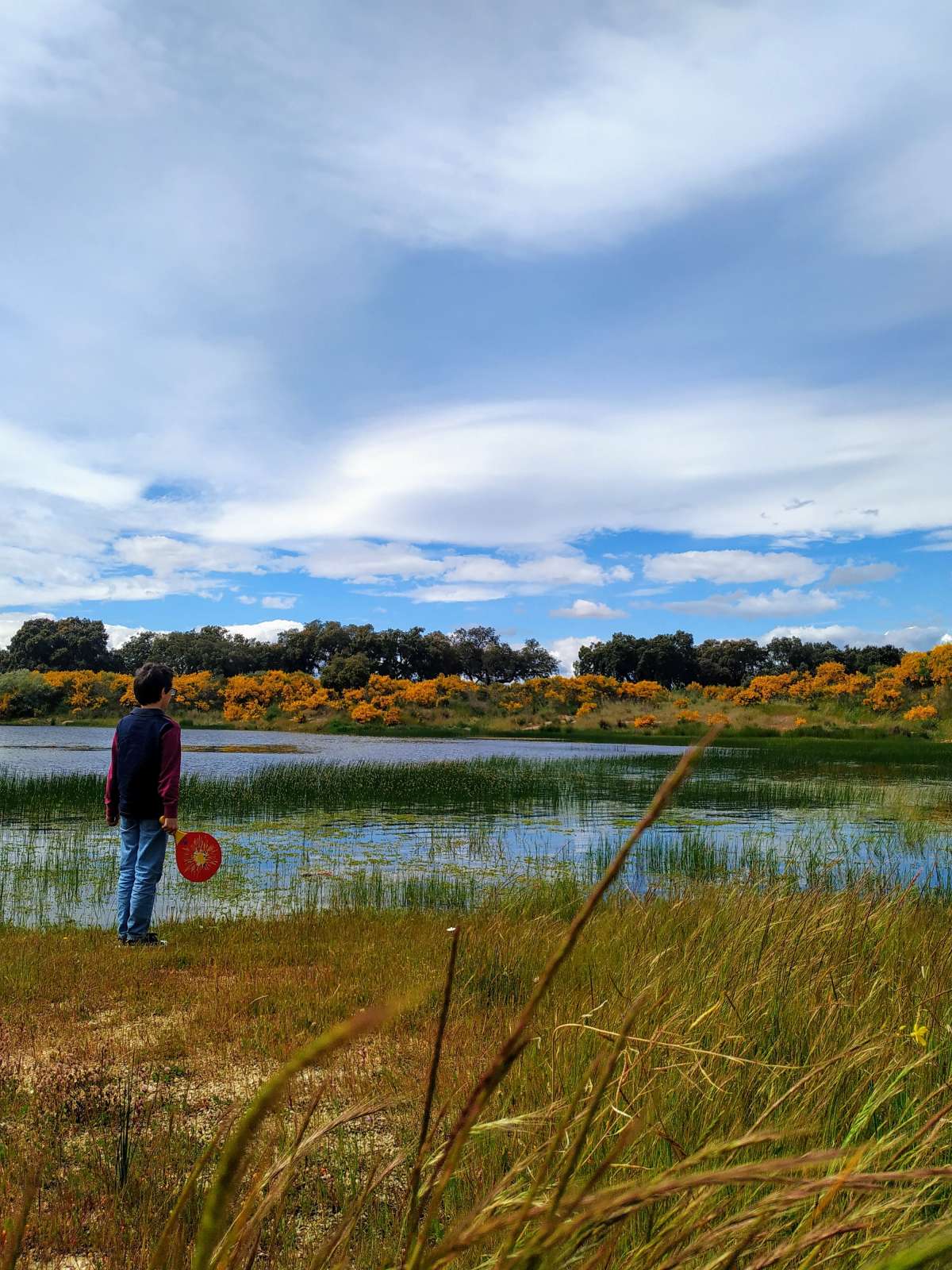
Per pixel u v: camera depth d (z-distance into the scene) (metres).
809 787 20.94
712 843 12.78
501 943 5.70
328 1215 2.61
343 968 5.75
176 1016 4.79
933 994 3.96
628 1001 3.77
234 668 96.81
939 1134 2.29
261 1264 2.31
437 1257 0.95
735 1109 2.62
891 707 50.09
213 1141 1.18
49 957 6.02
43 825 13.89
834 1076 2.78
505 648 113.88
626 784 21.48
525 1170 2.21
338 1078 3.68
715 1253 1.48
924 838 13.41
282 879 10.01
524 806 17.48
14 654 98.50
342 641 99.62
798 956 4.66
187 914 8.22
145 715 6.73
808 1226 1.59
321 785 19.31
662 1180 0.97
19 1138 3.14
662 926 6.39
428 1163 1.75
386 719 59.88
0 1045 4.20
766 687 57.97
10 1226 2.43
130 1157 2.93
